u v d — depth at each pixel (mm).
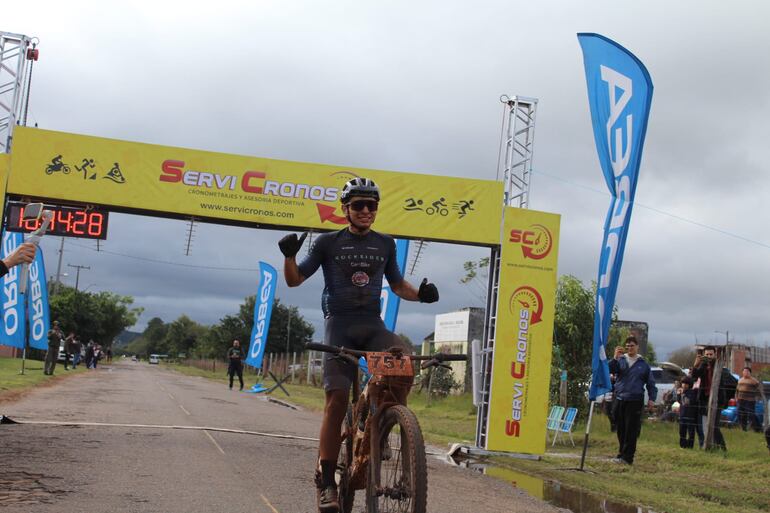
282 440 10562
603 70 10008
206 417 13469
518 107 12242
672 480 9195
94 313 79438
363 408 4359
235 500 5863
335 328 4512
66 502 5406
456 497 7094
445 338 35969
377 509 4082
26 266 5008
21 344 13430
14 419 10680
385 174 11594
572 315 17594
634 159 9492
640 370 10680
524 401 11820
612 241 9781
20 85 10766
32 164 10641
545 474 9430
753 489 8602
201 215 11039
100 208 10906
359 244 4594
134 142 10945
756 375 22734
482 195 11828
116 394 18797
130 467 7102
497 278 12164
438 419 18078
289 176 11305
